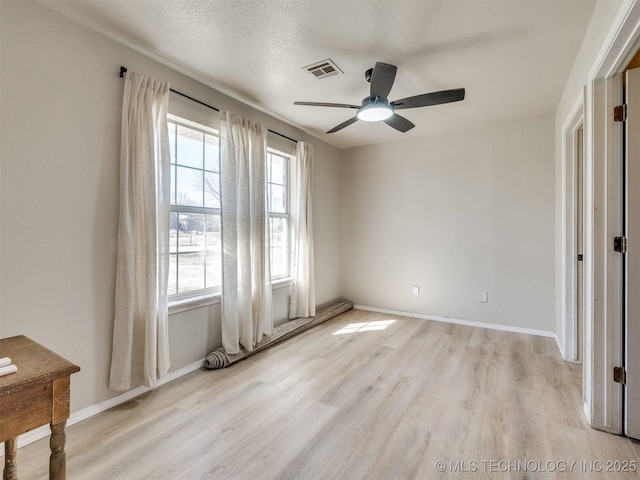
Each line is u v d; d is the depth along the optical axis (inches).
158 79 96.0
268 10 74.9
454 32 82.9
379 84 88.5
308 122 149.7
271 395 91.4
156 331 90.9
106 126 84.0
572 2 72.0
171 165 105.9
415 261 173.5
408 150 174.6
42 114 72.6
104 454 67.1
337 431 75.0
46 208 73.5
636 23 55.6
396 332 146.9
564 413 81.7
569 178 114.3
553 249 140.8
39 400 43.4
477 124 151.9
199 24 80.1
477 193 156.6
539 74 104.5
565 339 115.2
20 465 64.3
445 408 84.4
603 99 72.9
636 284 70.2
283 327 142.7
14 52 68.4
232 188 114.4
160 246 92.4
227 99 119.0
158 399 89.0
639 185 69.3
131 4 73.1
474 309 158.1
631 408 71.2
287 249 160.2
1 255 67.2
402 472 62.4
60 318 76.0
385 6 73.5
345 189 194.5
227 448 69.2
